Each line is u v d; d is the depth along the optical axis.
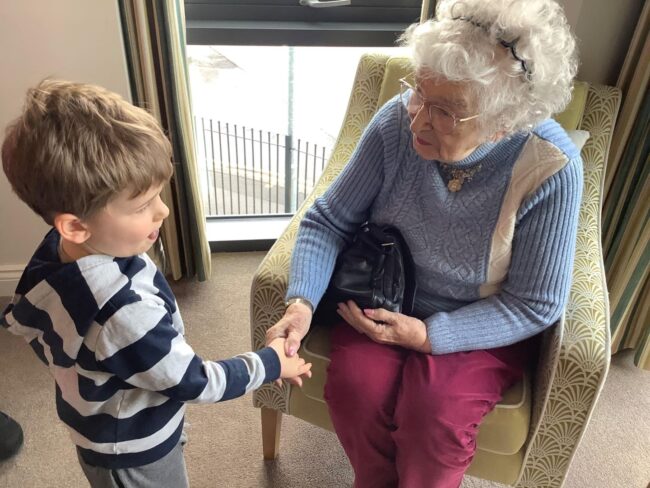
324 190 1.46
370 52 1.63
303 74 2.18
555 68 1.05
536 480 1.25
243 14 1.92
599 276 1.27
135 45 1.69
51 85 0.87
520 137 1.14
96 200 0.81
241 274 2.22
